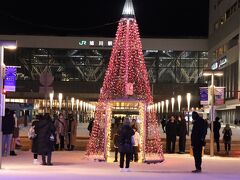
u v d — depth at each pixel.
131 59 21.84
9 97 89.56
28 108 59.09
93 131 23.05
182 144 27.91
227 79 79.81
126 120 16.52
